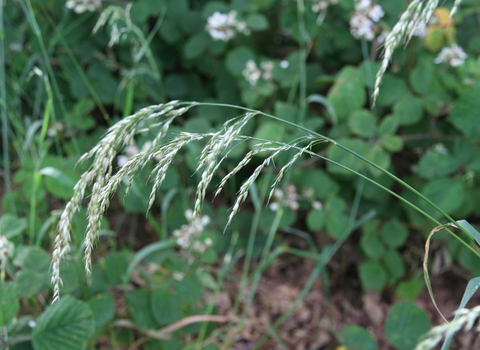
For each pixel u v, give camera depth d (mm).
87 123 978
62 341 746
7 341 743
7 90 976
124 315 851
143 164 553
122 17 956
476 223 950
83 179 532
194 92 1023
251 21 959
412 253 958
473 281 606
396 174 973
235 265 963
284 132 917
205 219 856
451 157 875
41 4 957
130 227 987
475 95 849
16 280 776
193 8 1035
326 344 888
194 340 871
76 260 806
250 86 958
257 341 883
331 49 999
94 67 994
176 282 824
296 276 959
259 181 957
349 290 945
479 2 921
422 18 578
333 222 905
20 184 946
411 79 903
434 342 412
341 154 892
